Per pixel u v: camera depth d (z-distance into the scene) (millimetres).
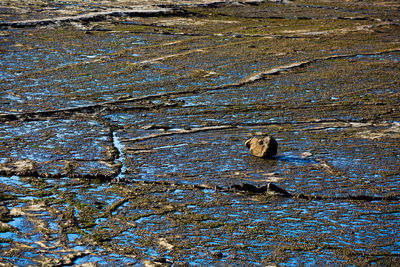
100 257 7969
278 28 33281
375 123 15859
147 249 8297
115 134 14188
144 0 43281
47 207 9672
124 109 16391
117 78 20062
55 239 8484
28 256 7883
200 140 13836
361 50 26953
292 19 38031
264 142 12766
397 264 8125
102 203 9984
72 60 22641
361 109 17219
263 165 12211
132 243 8469
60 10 35625
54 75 20094
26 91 17844
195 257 8102
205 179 11312
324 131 14953
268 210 9883
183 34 29562
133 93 18234
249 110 16703
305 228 9211
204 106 16984
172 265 7820
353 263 8094
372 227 9352
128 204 9953
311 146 13641
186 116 15930
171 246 8406
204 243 8562
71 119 15234
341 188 11047
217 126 15086
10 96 17203
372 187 11156
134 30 30047
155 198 10258
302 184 11188
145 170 11734
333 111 16906
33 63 21781
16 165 11648
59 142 13312
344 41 29281
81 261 7824
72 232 8758
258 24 34719
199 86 19391
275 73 21547
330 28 34000
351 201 10430
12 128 14195
